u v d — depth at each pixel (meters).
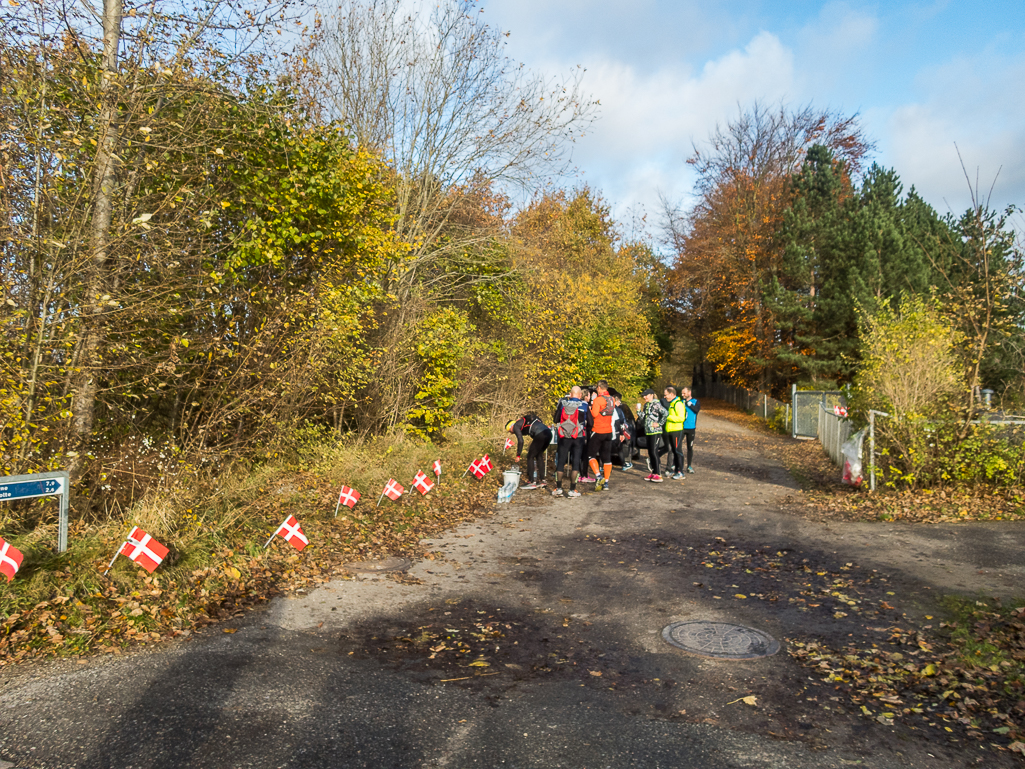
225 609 5.52
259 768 3.24
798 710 3.96
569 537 8.54
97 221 7.00
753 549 7.83
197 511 7.33
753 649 4.92
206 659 4.51
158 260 7.21
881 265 25.55
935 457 10.05
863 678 4.39
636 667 4.61
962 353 10.62
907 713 3.90
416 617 5.57
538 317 19.11
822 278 29.41
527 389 19.12
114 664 4.35
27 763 3.21
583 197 33.97
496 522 9.34
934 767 3.35
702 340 44.81
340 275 11.36
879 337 11.05
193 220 8.05
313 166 10.32
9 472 6.12
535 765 3.33
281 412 10.12
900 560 7.14
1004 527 8.25
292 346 9.76
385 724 3.72
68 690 3.96
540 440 11.77
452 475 12.02
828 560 7.27
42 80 6.76
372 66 16.25
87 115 7.18
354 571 6.84
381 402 13.66
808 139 35.09
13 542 5.57
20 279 6.43
